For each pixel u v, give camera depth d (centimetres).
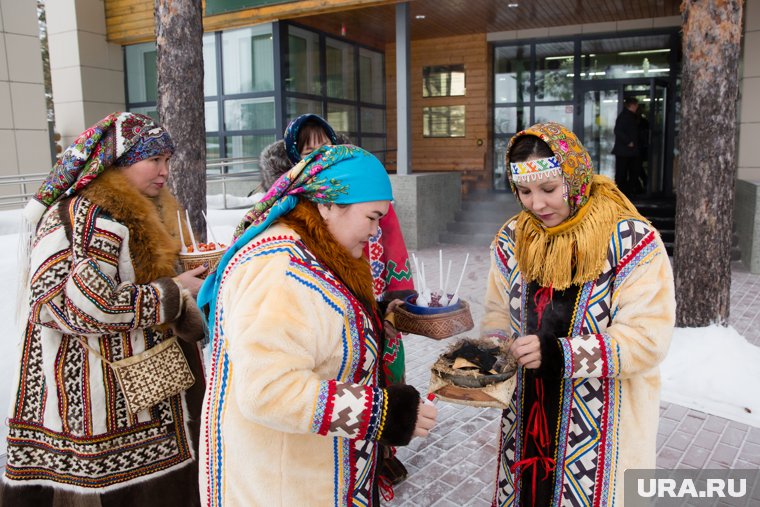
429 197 1082
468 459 334
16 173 1016
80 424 204
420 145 1384
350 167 139
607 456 171
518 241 180
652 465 174
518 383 185
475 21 1179
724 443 354
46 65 2139
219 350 144
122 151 206
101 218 202
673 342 463
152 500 217
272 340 126
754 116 917
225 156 1207
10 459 211
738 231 930
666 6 1070
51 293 193
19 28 1010
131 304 198
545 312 174
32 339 208
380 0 1011
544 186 161
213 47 1181
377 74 1368
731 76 448
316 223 141
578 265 167
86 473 205
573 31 1227
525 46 1288
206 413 146
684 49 463
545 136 160
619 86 1228
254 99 1149
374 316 151
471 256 973
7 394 365
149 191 222
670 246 969
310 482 140
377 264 256
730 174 460
